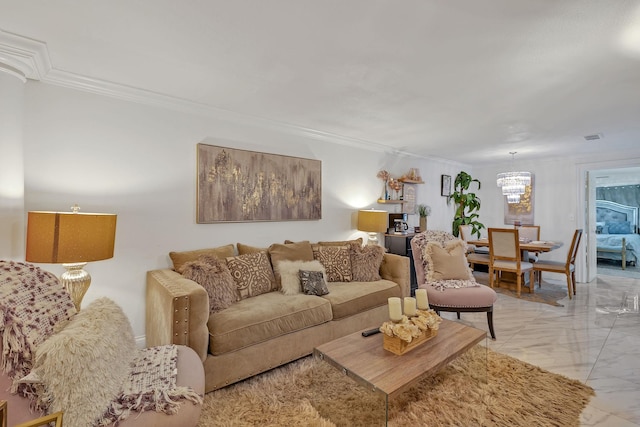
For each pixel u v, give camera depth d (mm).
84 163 2377
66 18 1604
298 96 2680
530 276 4555
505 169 6168
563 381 2160
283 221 3568
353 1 1455
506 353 2602
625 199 7770
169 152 2781
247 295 2660
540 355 2566
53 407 1062
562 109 2957
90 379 1128
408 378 1554
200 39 1803
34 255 1773
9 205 1914
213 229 3047
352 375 1614
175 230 2812
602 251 6898
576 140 4230
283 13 1551
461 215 5965
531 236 5371
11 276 1274
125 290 2559
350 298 2762
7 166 1904
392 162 4938
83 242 1847
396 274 3377
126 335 1471
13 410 1056
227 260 2744
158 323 2191
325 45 1855
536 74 2213
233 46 1877
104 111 2459
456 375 2117
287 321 2316
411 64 2080
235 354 2074
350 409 1812
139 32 1733
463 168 6414
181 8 1516
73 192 2332
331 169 4078
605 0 1422
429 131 3807
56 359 1080
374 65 2100
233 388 2088
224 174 3080
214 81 2383
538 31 1685
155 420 1191
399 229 4629
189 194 2896
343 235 4223
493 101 2754
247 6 1496
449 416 1802
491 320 2877
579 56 1949
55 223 1781
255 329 2156
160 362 1530
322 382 1878
